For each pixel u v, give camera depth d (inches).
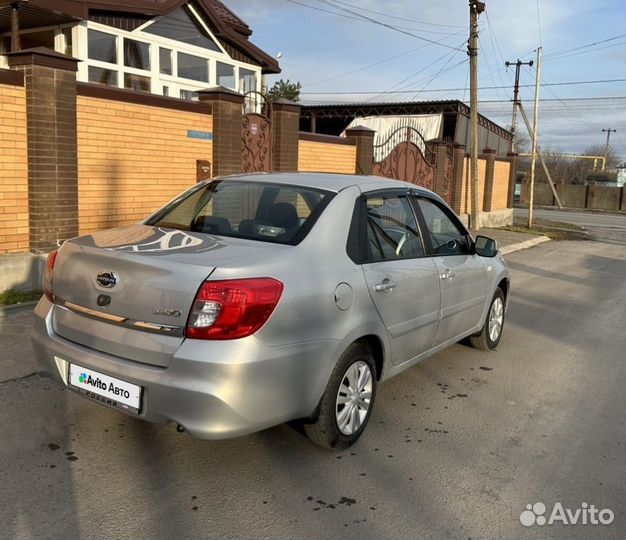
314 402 132.5
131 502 120.6
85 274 129.9
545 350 244.8
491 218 883.4
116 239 141.2
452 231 199.6
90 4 406.0
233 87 552.1
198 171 361.7
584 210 1857.8
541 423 169.6
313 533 113.6
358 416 148.6
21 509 116.3
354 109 1138.0
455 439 156.8
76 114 284.7
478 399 186.4
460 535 115.3
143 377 117.5
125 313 123.1
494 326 237.0
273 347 119.6
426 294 170.6
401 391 190.4
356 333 139.3
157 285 119.0
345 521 117.9
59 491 123.0
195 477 131.2
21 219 271.9
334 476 134.6
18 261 263.0
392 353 158.7
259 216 148.9
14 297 256.5
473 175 751.7
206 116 364.5
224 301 114.8
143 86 465.7
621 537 117.0
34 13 391.5
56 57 268.1
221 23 509.7
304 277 127.8
